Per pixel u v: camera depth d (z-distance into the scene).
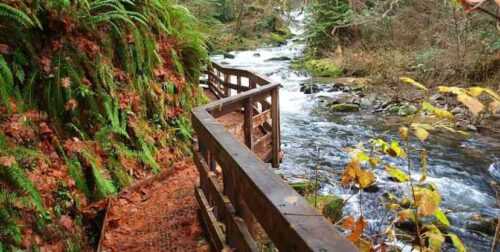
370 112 12.52
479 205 6.43
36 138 4.46
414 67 14.92
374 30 18.58
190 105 7.68
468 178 7.52
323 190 6.55
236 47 26.91
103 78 5.44
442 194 6.85
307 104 13.91
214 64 11.48
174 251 3.70
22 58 4.67
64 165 4.57
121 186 5.19
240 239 2.70
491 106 2.03
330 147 9.38
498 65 12.79
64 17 5.09
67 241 3.97
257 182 2.12
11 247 3.39
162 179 5.74
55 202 4.17
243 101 5.28
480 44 13.43
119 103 5.70
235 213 2.92
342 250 1.38
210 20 18.80
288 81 17.56
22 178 3.71
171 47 7.38
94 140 5.22
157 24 7.03
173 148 6.56
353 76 17.38
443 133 9.98
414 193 2.46
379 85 14.63
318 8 20.92
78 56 5.23
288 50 26.47
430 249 2.42
